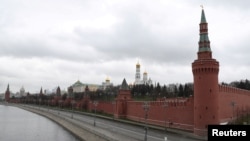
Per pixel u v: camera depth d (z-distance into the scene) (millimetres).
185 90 131125
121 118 93062
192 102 55781
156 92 156625
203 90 49344
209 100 48750
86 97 147000
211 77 49375
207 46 51750
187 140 44219
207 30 52812
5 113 147375
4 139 59781
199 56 52125
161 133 53156
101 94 175750
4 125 87000
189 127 56219
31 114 143125
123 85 96375
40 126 85562
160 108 68312
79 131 64438
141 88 162750
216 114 48531
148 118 74188
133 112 86750
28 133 69062
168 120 64000
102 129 56562
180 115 59625
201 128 48688
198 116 49562
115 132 51281
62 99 189375
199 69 50156
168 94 146250
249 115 63281
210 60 49531
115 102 99375
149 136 48562
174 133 51500
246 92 74562
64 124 84000
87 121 80688
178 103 60688
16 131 72750
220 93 56094
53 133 69438
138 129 59812
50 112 125938
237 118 60656
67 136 64500
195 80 51406
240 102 68812
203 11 54125
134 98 149625
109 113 108875
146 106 47531
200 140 44281
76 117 97188
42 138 61219
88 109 138625
